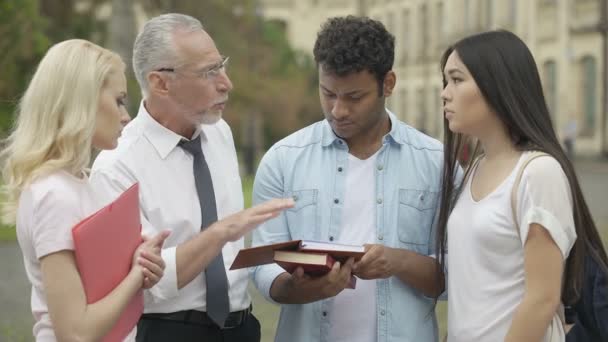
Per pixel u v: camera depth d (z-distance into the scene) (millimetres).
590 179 24562
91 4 23797
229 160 4215
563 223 3322
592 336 3488
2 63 15945
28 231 3078
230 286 4000
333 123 3881
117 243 3125
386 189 3994
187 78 3846
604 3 31750
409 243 3988
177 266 3465
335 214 3992
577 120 36438
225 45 34344
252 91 35781
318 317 3967
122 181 3871
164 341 3869
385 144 4008
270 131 40938
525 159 3400
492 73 3465
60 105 3088
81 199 3148
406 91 54594
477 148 3729
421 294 3988
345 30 3742
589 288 3457
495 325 3443
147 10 25500
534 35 39125
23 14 16016
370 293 3953
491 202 3467
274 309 8500
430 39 50438
